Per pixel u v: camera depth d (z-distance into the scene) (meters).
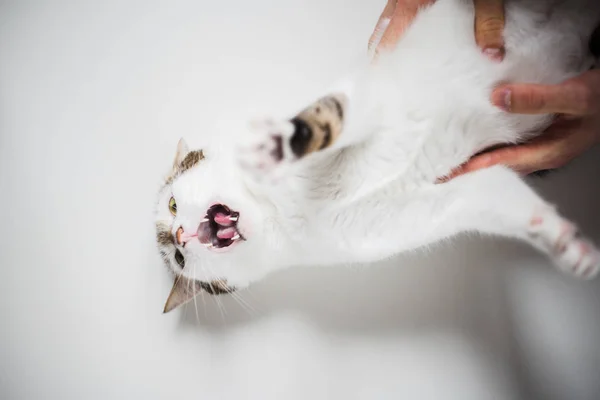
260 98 0.40
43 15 0.43
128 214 0.40
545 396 0.34
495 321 0.35
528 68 0.29
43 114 0.42
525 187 0.29
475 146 0.31
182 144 0.36
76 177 0.41
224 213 0.32
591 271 0.27
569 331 0.34
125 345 0.39
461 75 0.28
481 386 0.35
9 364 0.39
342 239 0.30
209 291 0.36
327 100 0.25
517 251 0.35
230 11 0.41
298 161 0.24
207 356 0.38
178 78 0.41
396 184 0.29
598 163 0.35
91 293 0.39
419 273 0.36
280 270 0.38
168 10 0.42
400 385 0.35
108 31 0.43
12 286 0.40
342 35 0.39
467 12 0.29
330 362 0.36
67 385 0.39
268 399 0.37
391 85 0.28
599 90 0.25
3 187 0.41
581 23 0.29
